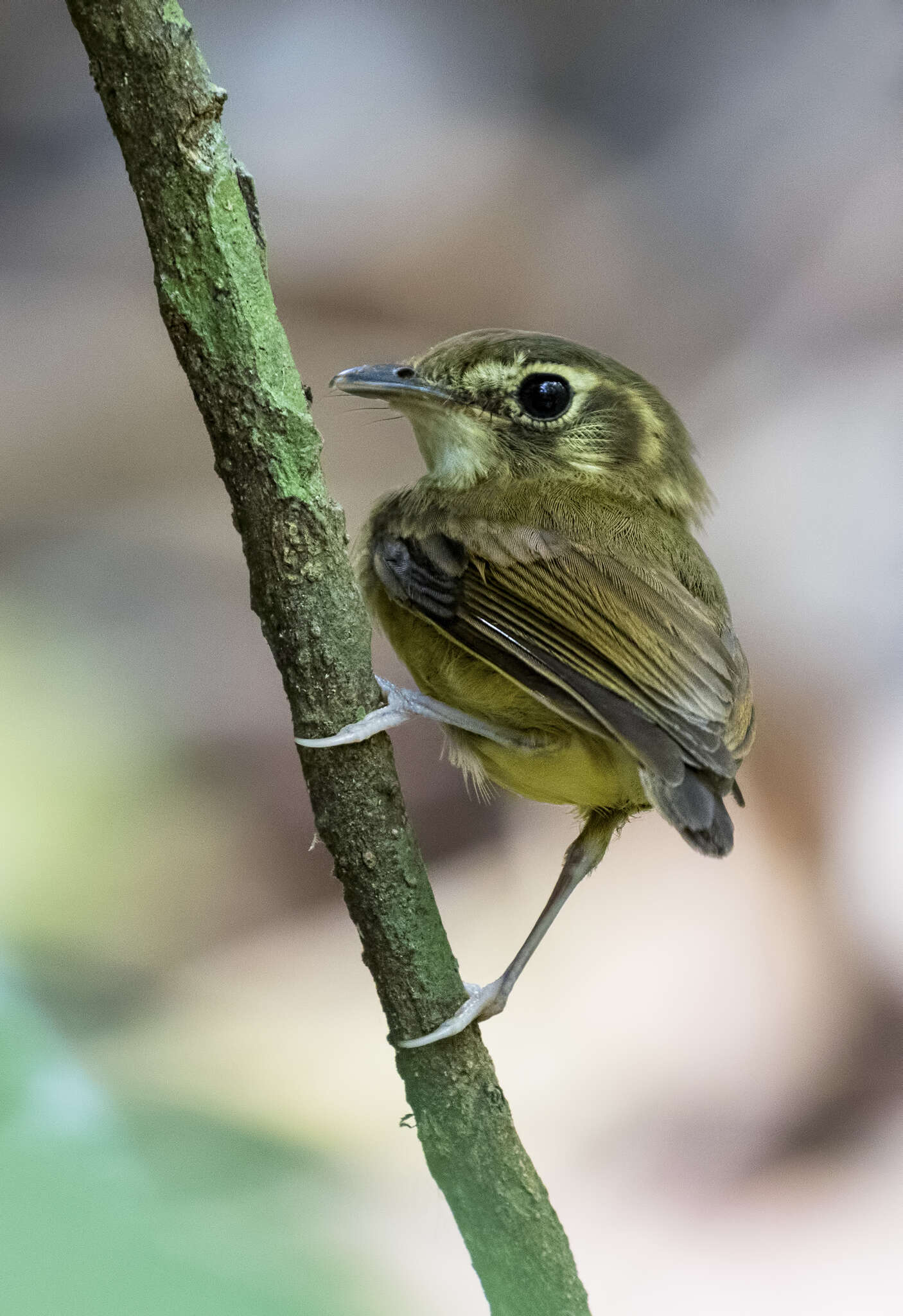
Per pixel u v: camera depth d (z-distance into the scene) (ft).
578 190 10.48
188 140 7.94
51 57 10.42
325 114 10.43
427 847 8.52
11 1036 5.07
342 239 9.87
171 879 8.34
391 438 8.94
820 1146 8.36
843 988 8.45
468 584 8.08
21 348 9.04
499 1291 8.00
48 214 9.96
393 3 11.02
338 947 8.38
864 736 8.57
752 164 10.56
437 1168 8.00
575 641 8.07
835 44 11.04
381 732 7.99
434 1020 8.00
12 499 8.63
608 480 8.15
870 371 9.32
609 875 8.52
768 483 8.93
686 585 8.12
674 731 8.06
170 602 8.57
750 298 10.00
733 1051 8.41
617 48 10.93
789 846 8.52
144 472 8.67
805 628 8.64
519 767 8.09
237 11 10.81
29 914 8.09
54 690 8.18
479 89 10.85
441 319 9.76
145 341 9.09
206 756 8.48
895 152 10.53
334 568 7.98
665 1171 8.34
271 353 7.97
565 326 9.89
